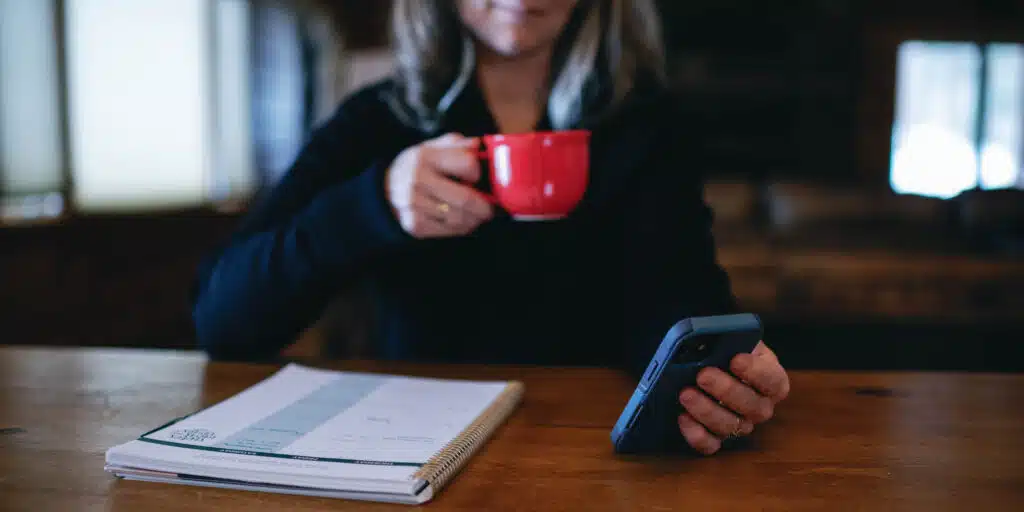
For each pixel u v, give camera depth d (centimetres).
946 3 599
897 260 328
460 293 111
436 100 113
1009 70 651
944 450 67
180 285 388
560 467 62
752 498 56
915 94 651
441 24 111
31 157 296
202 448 59
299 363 99
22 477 58
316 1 549
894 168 627
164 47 398
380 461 57
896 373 95
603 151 115
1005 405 81
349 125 115
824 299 326
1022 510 54
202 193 438
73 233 307
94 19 346
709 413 63
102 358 101
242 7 472
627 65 117
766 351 69
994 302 316
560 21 102
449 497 55
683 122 121
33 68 297
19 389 85
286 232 86
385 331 118
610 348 116
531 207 71
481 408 74
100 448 65
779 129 609
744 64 602
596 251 114
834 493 57
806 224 415
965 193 419
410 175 74
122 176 367
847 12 597
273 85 517
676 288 98
